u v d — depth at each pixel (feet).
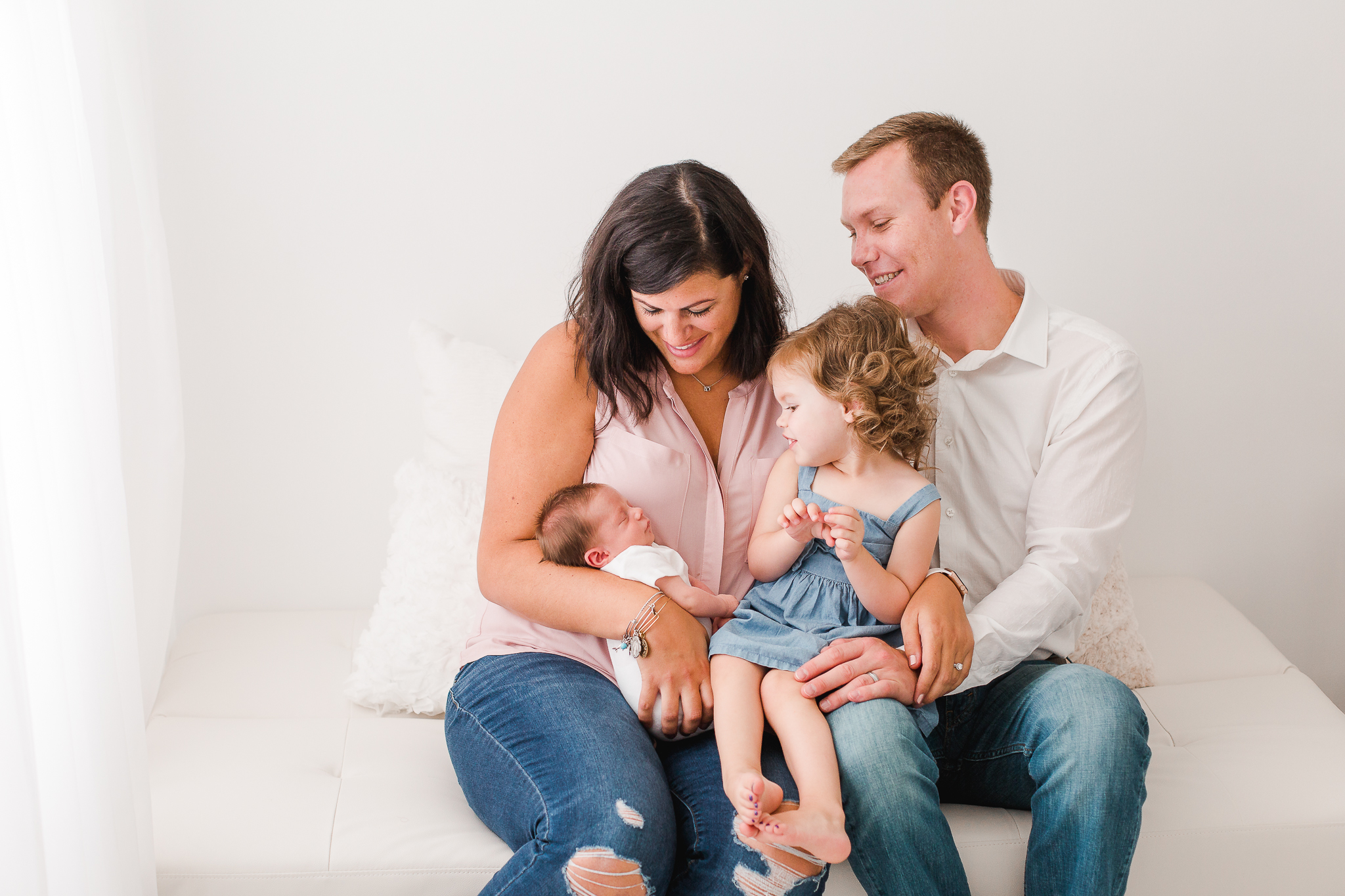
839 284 6.79
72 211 3.49
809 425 4.53
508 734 4.28
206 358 6.45
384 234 6.43
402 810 4.50
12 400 3.20
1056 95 6.55
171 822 4.33
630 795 3.89
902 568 4.60
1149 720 5.38
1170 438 7.06
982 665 4.64
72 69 3.52
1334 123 6.63
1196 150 6.64
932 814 4.03
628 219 4.35
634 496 4.74
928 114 5.09
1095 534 4.95
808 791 3.93
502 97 6.34
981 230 5.17
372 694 5.46
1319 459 7.13
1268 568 7.30
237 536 6.73
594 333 4.61
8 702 3.15
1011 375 5.19
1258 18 6.49
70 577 3.46
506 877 3.92
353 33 6.15
